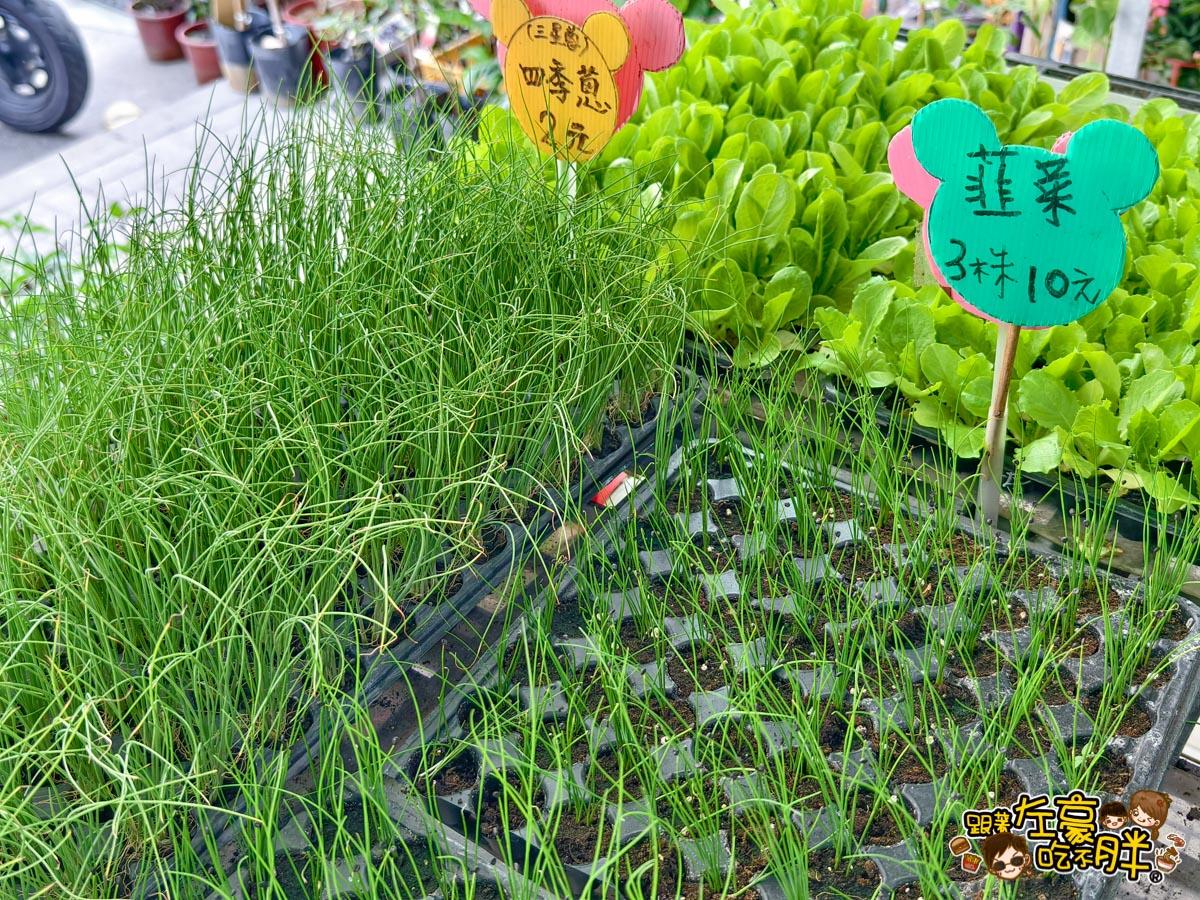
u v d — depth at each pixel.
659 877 0.53
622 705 0.55
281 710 0.59
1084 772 0.56
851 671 0.61
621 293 0.79
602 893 0.48
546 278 0.74
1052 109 1.07
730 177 0.92
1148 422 0.71
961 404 0.77
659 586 0.70
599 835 0.48
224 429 0.62
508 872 0.51
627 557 0.71
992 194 0.60
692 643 0.63
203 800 0.55
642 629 0.66
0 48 1.78
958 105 0.59
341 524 0.57
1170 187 0.94
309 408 0.67
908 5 1.82
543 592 0.69
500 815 0.56
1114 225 0.59
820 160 0.95
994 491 0.70
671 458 0.79
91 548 0.59
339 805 0.51
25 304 0.75
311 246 0.78
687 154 0.96
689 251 0.85
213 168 1.66
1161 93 1.23
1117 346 0.79
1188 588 0.68
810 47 1.23
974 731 0.60
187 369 0.67
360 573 0.69
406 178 0.79
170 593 0.57
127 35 2.23
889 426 0.79
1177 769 0.64
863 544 0.72
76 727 0.48
